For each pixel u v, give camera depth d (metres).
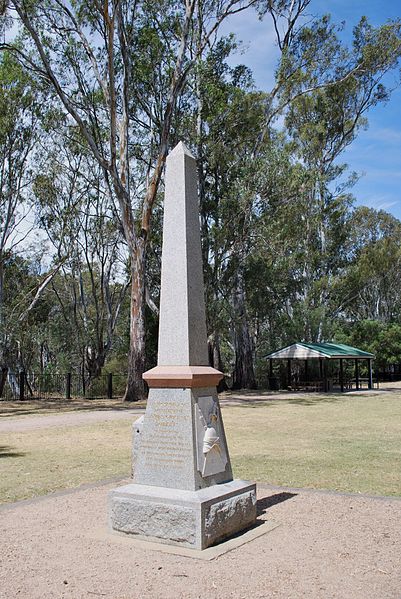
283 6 34.22
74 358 40.50
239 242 31.80
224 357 58.31
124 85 27.58
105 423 18.31
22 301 33.53
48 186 37.03
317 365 44.22
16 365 36.66
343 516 6.70
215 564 5.05
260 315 42.47
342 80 36.22
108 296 41.53
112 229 39.62
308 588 4.48
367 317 65.25
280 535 5.93
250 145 34.06
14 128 32.78
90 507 7.27
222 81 31.48
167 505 5.66
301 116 45.44
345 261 49.56
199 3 29.77
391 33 34.19
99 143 30.84
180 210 6.70
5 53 30.41
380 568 4.92
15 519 6.75
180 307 6.43
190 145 32.78
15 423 18.53
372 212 62.03
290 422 18.31
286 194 31.48
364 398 29.55
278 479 9.09
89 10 26.78
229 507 5.86
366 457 11.26
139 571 4.90
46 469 10.30
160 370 6.27
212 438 6.12
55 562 5.19
